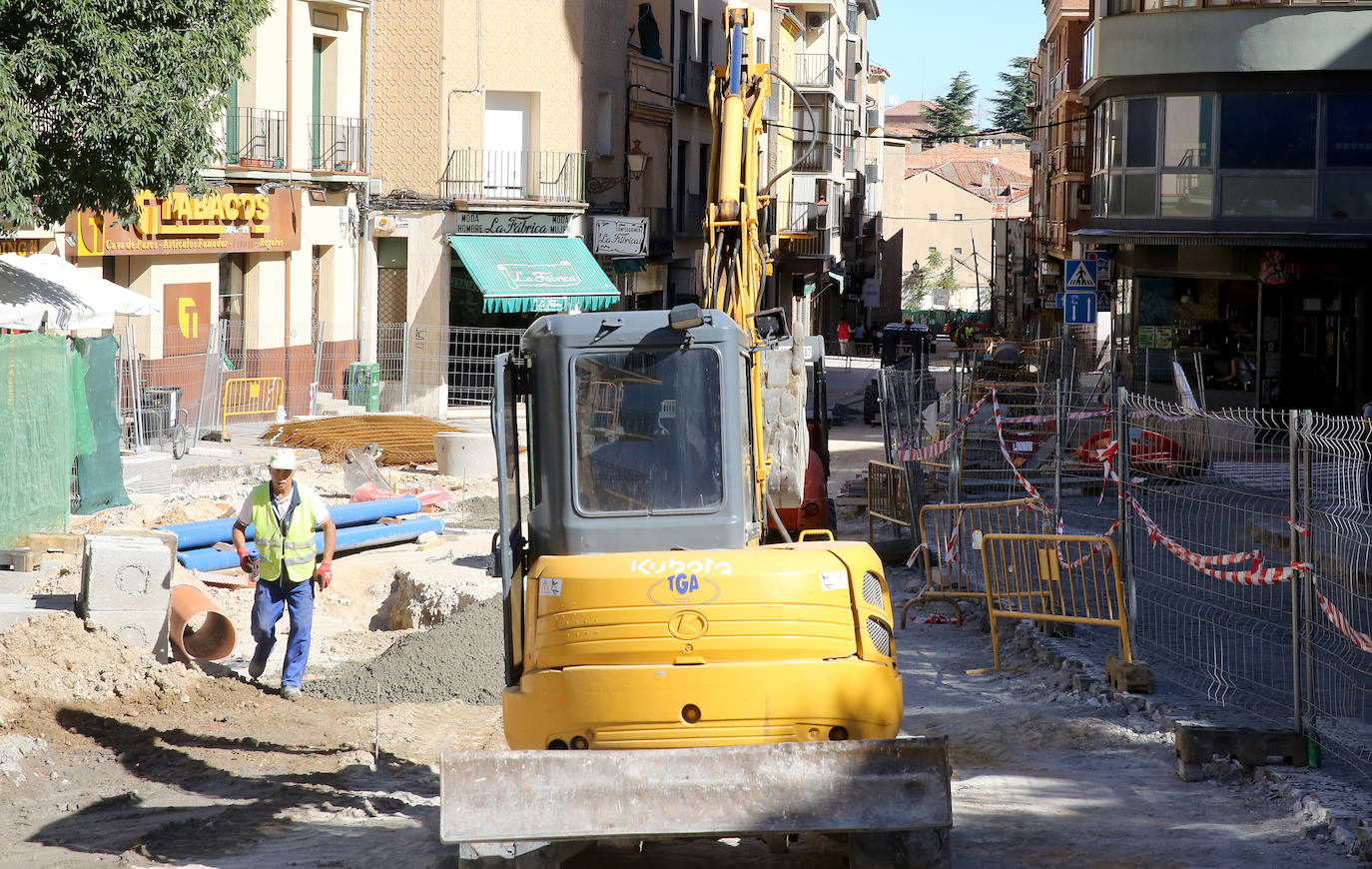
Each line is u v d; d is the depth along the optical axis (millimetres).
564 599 6906
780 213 61938
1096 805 8156
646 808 6211
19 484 14938
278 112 30906
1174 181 31297
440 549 17578
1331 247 30078
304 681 11773
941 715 10594
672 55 44938
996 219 88438
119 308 22000
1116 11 31688
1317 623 8750
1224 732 8656
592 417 7324
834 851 7555
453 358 34531
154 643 11531
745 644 6805
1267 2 29938
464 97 35781
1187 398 26969
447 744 10016
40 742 9305
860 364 62844
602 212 39656
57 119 17750
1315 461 9328
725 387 7332
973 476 22109
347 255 34188
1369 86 29906
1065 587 13250
